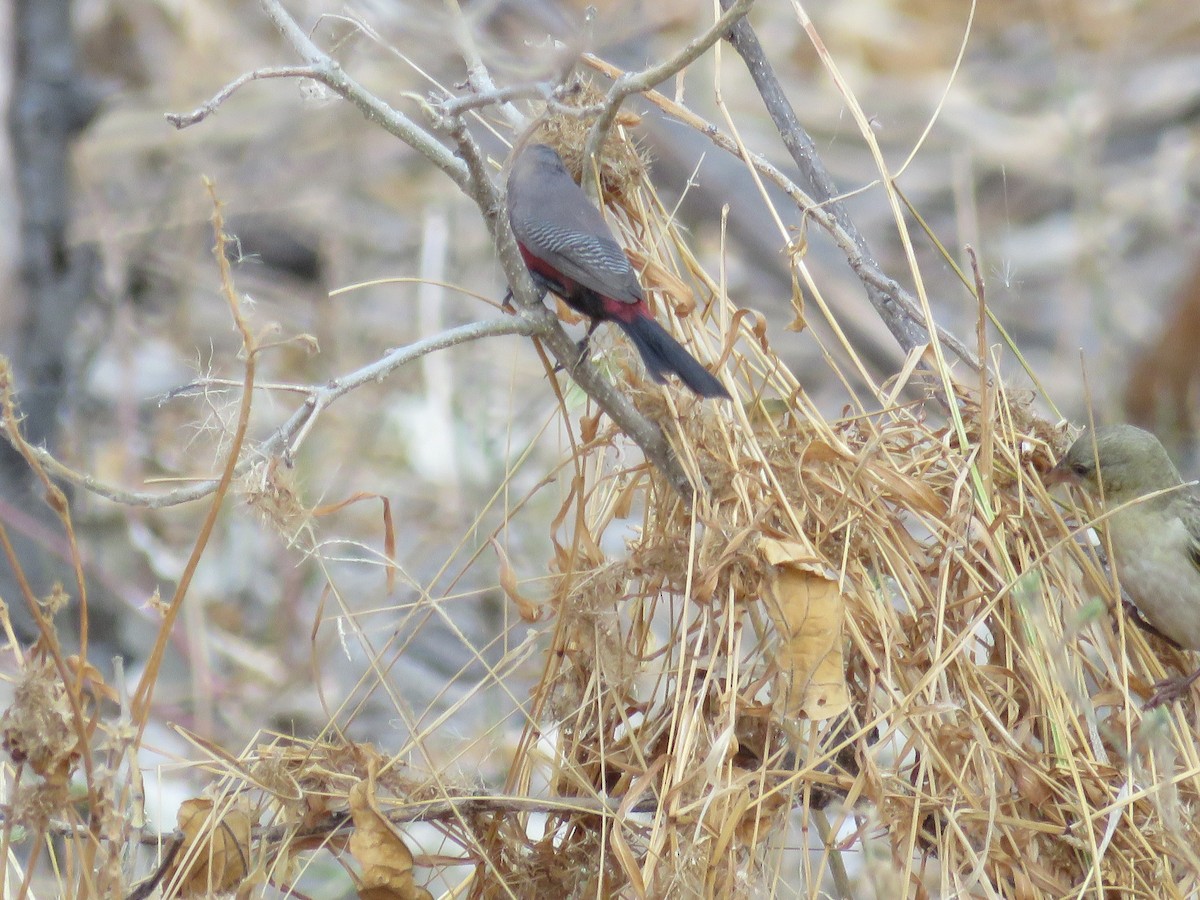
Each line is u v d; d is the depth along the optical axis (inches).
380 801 304.5
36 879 339.3
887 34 1037.8
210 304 779.4
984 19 1060.5
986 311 360.5
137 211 768.9
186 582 266.2
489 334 284.8
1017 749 299.4
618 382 325.7
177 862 290.0
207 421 322.3
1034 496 342.3
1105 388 637.9
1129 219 888.9
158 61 933.8
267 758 301.9
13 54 539.5
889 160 932.6
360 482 653.3
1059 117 930.1
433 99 318.7
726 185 717.9
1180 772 312.7
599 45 351.6
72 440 573.3
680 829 285.1
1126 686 313.3
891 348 720.3
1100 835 296.7
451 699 524.4
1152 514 347.9
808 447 317.1
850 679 313.9
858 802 302.2
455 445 603.2
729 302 342.0
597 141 324.8
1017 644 314.3
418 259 793.6
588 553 327.3
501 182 318.3
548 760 311.6
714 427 315.9
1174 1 1035.3
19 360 539.2
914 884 300.4
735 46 395.5
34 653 267.4
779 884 305.7
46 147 544.7
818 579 296.0
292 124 848.3
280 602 576.1
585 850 310.5
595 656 315.6
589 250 299.4
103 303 633.0
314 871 450.3
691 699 301.7
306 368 738.2
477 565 569.9
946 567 308.5
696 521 315.9
